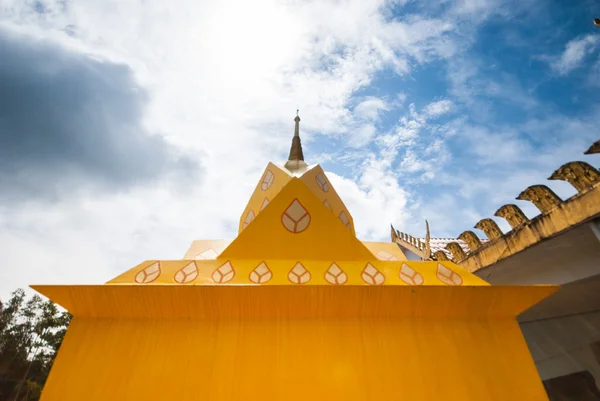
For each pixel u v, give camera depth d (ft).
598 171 16.29
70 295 8.13
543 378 27.50
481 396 7.85
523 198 20.44
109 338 7.94
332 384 7.61
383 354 8.14
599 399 24.36
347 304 8.50
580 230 17.81
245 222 15.05
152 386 7.38
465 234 25.98
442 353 8.32
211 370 7.62
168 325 8.20
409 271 9.71
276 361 7.80
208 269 9.28
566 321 27.63
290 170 15.98
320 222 10.73
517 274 22.93
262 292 8.18
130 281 8.74
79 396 7.18
